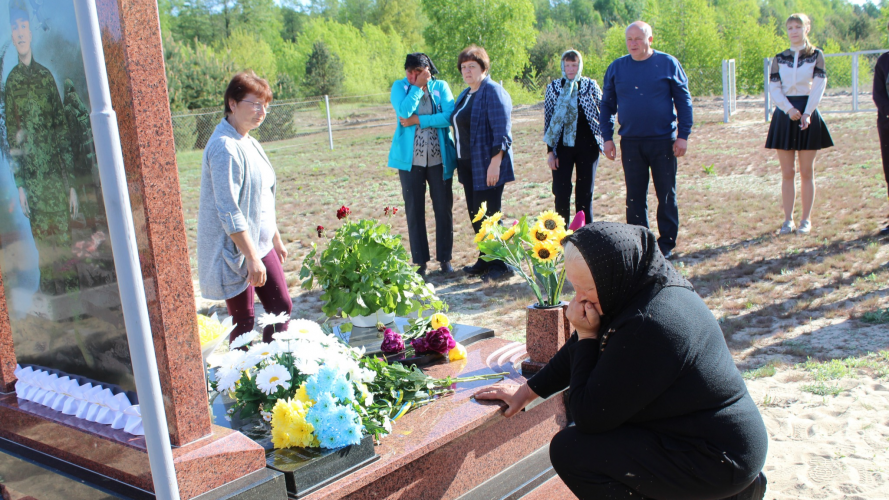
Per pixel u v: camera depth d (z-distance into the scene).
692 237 7.30
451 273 6.74
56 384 2.31
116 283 1.94
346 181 14.21
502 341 3.37
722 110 22.59
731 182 10.48
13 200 2.32
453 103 6.45
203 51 27.61
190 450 1.89
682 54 31.59
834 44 39.62
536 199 10.46
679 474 2.06
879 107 6.39
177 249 1.88
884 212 7.35
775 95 6.74
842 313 4.73
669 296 2.09
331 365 2.24
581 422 2.14
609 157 6.55
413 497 2.31
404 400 2.59
